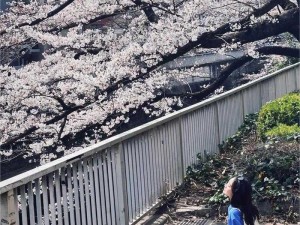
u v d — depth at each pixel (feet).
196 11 48.52
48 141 45.68
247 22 48.16
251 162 27.25
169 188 26.13
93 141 47.42
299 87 66.03
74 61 45.75
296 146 28.17
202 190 26.91
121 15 54.65
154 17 50.72
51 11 48.70
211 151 33.35
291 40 70.79
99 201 18.78
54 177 16.25
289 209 23.38
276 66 77.61
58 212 16.35
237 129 40.11
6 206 13.87
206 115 32.73
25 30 48.37
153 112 51.57
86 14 50.75
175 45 46.14
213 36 47.24
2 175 51.13
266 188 24.52
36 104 45.98
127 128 52.49
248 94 44.37
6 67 46.73
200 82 71.05
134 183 21.97
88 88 45.14
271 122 36.70
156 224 22.54
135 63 47.26
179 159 27.66
